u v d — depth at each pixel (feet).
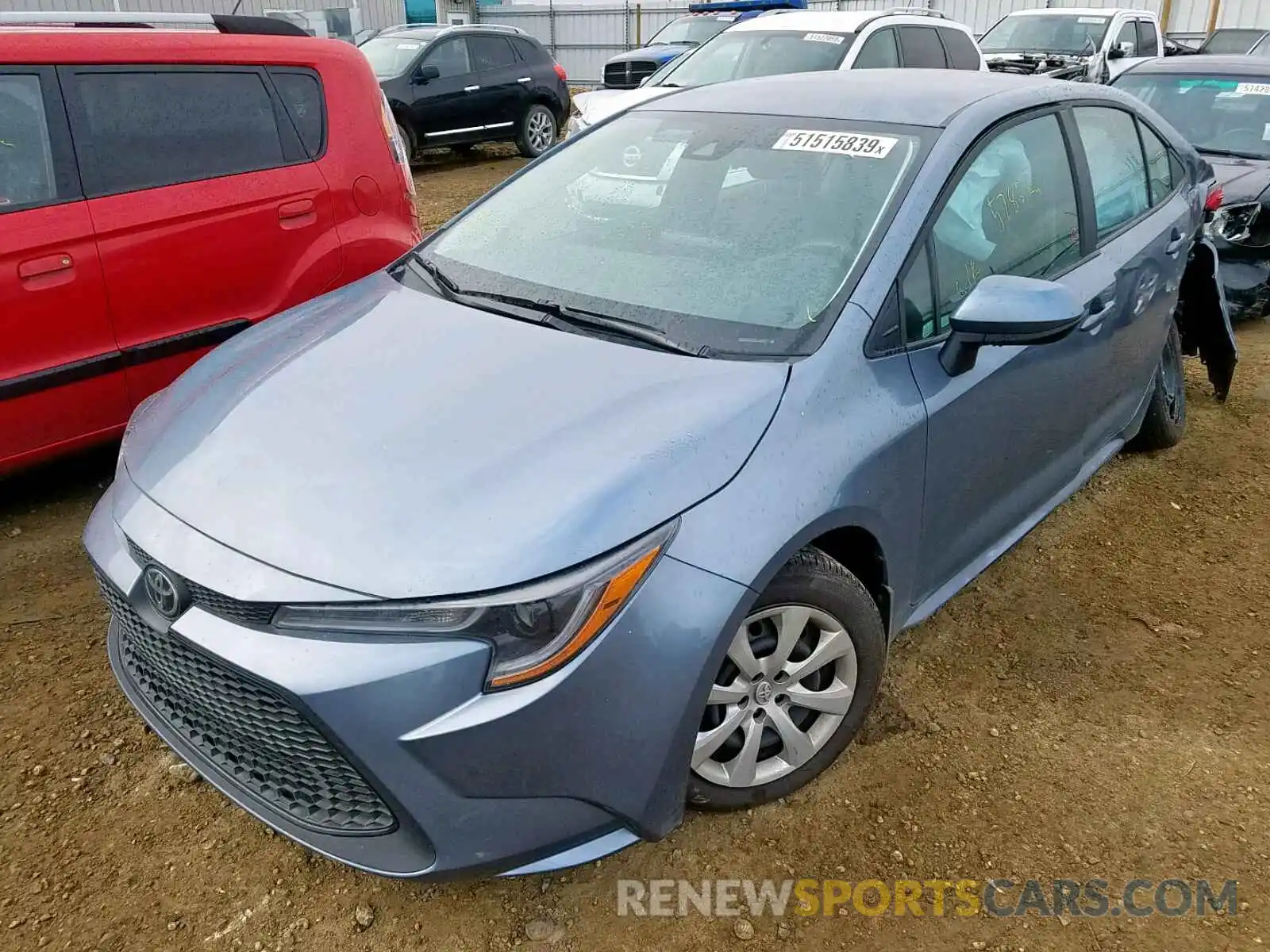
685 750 6.61
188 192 12.49
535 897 7.30
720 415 6.97
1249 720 9.29
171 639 6.56
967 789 8.35
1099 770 8.61
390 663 5.87
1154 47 40.88
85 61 11.87
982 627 10.66
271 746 6.41
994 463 9.37
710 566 6.45
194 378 8.66
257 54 13.41
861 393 7.64
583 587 6.05
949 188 8.73
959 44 29.35
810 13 29.30
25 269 11.15
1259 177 19.70
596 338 8.04
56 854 7.57
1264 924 7.18
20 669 9.61
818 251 8.41
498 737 5.94
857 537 7.83
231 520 6.52
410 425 7.03
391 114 15.43
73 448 12.02
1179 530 12.83
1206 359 15.35
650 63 42.83
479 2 79.30
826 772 8.48
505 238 9.94
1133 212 11.78
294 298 13.66
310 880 7.42
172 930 7.00
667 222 9.32
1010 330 7.71
